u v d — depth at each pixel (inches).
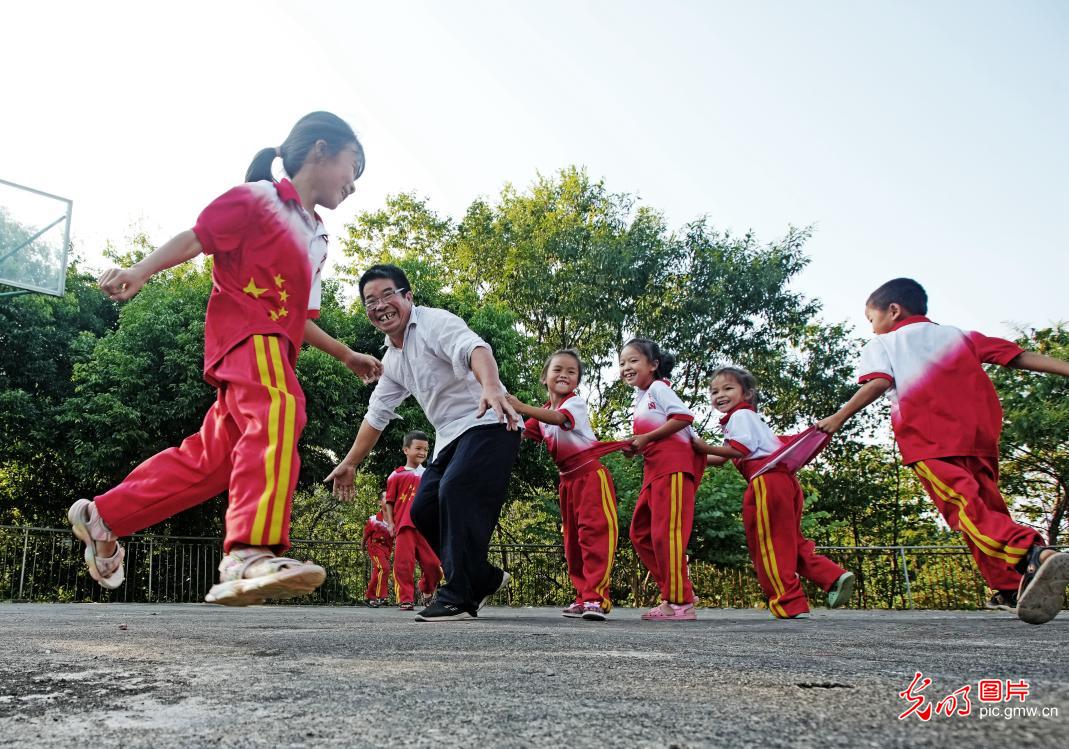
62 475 486.3
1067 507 479.5
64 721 36.8
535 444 514.0
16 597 390.3
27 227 392.8
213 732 33.8
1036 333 422.3
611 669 52.2
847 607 435.5
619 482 434.6
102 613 195.3
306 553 458.9
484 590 144.9
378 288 139.6
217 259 79.7
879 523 665.0
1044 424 409.7
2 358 449.4
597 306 709.9
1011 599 116.4
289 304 80.0
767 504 174.4
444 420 142.8
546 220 808.3
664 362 188.4
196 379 426.6
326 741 31.8
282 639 80.8
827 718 34.3
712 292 697.6
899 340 129.0
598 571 164.4
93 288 510.3
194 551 442.0
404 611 266.4
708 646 72.4
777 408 723.4
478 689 43.6
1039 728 31.8
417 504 148.9
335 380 450.0
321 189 87.5
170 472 75.9
